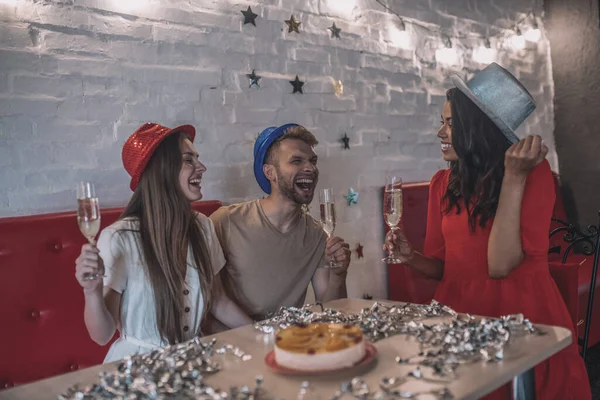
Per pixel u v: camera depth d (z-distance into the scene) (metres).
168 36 2.32
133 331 1.62
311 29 2.82
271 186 2.02
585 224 4.03
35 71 2.00
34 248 1.84
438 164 3.48
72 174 2.08
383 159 3.16
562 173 4.13
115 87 2.18
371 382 1.03
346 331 1.18
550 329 1.29
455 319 1.40
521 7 3.98
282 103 2.70
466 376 1.03
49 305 1.86
